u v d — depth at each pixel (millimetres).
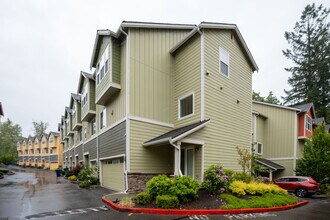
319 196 14953
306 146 18125
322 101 38188
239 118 14141
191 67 12438
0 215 7266
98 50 15547
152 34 13070
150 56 12836
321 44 39906
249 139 14898
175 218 6777
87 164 22000
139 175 11336
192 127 10594
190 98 12375
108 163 15016
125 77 12094
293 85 42094
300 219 7102
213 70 12289
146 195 8133
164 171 12281
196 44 12227
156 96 12812
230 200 8406
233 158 13039
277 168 19188
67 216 7012
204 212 7367
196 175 11195
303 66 40844
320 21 41031
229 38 13867
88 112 18578
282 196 10023
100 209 7988
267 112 22375
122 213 7336
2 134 63500
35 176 27547
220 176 9445
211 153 11562
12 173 32969
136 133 11688
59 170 27516
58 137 50281
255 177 13438
